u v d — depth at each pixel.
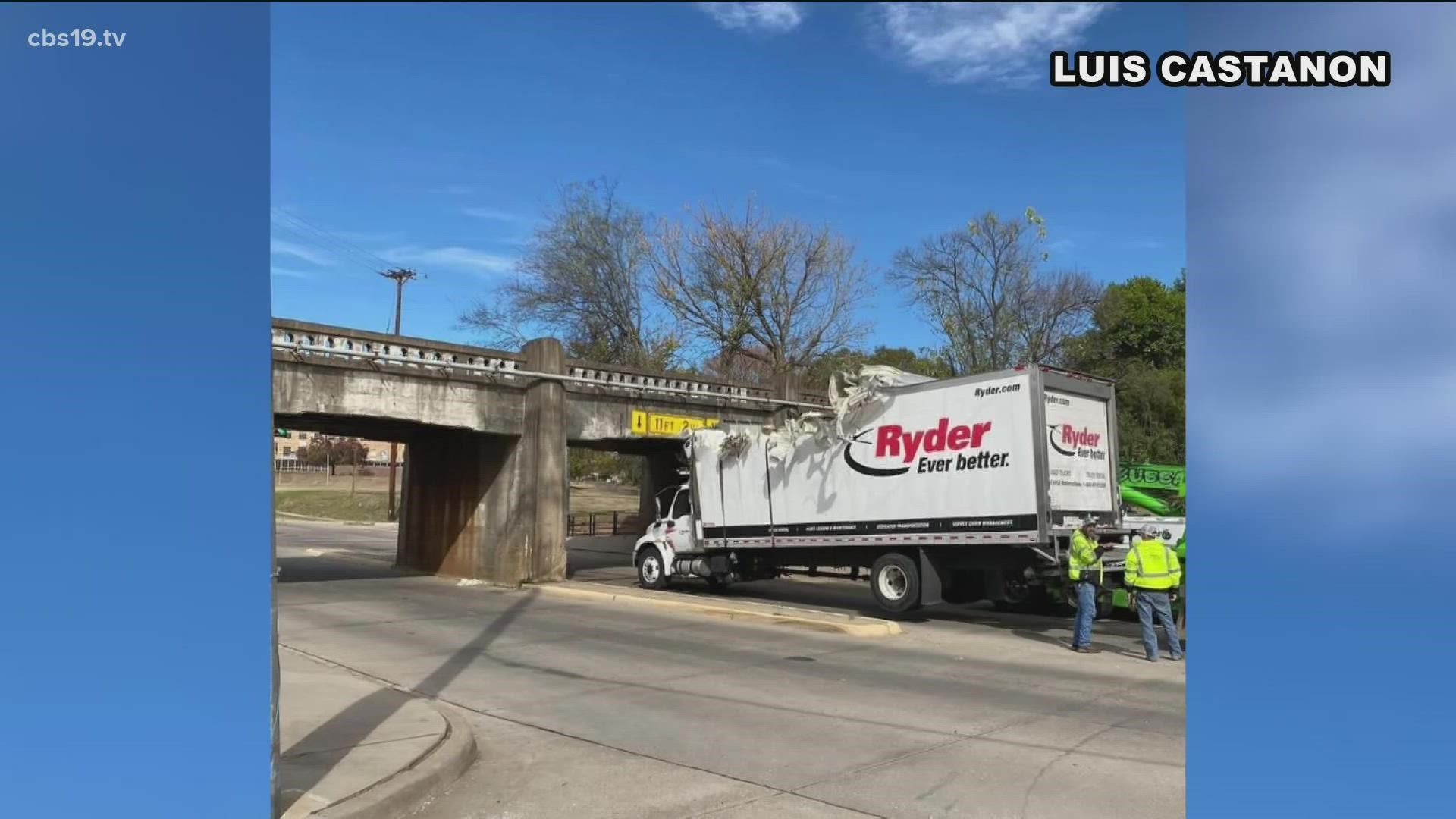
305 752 6.17
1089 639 11.95
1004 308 38.50
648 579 19.88
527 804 5.65
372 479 94.69
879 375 15.48
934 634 13.42
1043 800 5.73
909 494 14.80
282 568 25.00
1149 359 44.22
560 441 21.17
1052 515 13.59
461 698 8.79
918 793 5.86
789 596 18.89
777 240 43.38
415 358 19.38
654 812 5.51
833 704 8.52
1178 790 5.91
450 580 22.06
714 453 18.14
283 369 17.36
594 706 8.45
